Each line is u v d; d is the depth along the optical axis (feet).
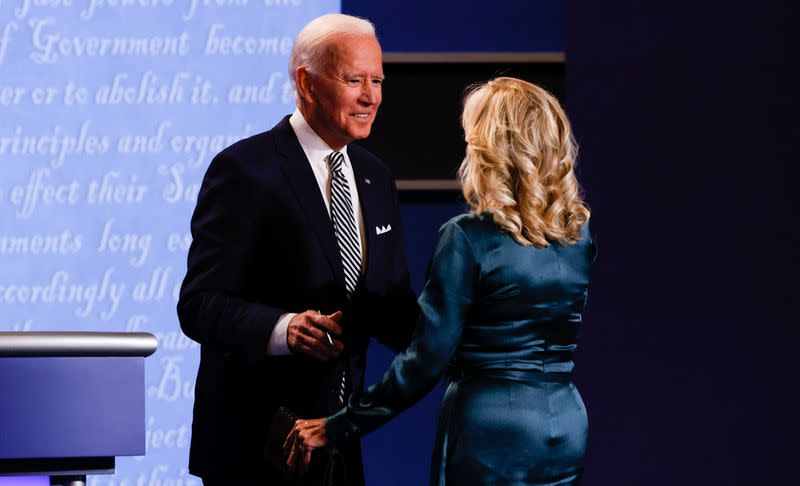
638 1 52.39
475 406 28.04
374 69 33.42
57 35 50.31
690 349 52.08
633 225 52.11
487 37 52.54
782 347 52.13
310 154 34.30
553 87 52.49
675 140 52.29
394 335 35.06
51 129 50.06
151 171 50.47
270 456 31.14
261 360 31.14
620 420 51.88
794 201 52.26
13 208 49.65
